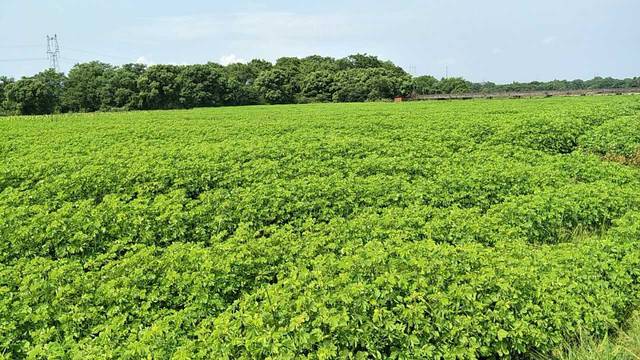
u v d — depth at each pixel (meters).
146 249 9.05
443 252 7.85
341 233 9.66
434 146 19.19
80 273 8.47
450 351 6.25
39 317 7.15
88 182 14.07
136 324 7.13
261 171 14.75
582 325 7.00
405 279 6.96
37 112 83.88
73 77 90.12
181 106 90.06
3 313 7.20
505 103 53.28
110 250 9.58
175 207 11.19
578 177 14.79
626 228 9.45
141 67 98.38
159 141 23.80
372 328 6.23
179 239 10.66
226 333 6.25
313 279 7.43
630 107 36.50
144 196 13.61
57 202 13.05
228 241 9.22
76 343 6.65
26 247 10.02
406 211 10.80
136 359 6.12
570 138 22.67
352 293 6.63
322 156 17.81
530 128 23.28
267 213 11.44
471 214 10.62
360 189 12.49
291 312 6.45
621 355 6.61
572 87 133.62
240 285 8.10
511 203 10.97
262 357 5.95
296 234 10.06
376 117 36.31
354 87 101.00
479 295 6.91
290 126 30.00
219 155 17.66
